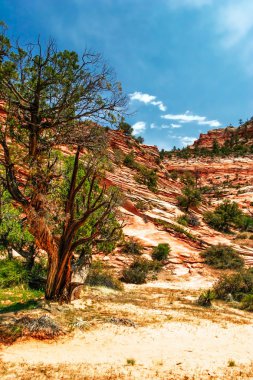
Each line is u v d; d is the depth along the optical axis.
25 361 8.20
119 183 46.97
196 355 9.33
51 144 12.38
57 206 13.12
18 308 12.63
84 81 11.48
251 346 10.61
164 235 37.66
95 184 19.81
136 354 9.17
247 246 42.47
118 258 29.19
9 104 11.71
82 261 16.81
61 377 7.27
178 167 111.25
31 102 11.67
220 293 21.12
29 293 15.02
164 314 14.18
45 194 12.64
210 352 9.70
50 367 7.86
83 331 10.88
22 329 10.09
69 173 18.78
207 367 8.33
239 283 21.28
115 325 11.73
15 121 12.26
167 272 29.22
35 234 12.69
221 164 109.62
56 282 13.74
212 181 99.88
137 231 36.94
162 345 10.08
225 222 52.84
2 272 16.31
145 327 11.85
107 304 15.20
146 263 28.69
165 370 7.96
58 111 11.73
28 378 7.14
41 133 12.60
